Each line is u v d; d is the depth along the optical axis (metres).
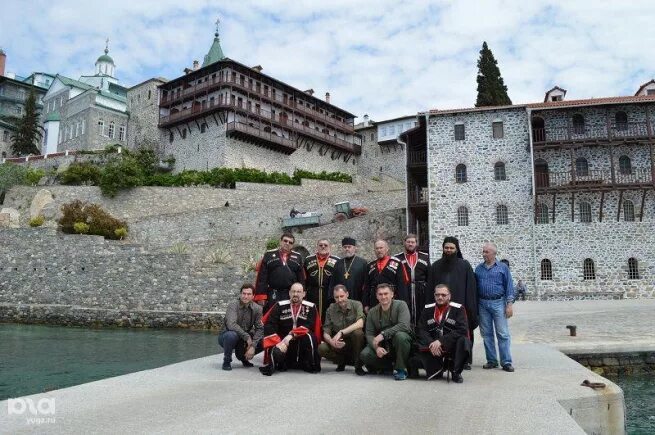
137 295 27.94
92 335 23.05
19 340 21.08
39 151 75.31
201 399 6.89
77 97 68.12
